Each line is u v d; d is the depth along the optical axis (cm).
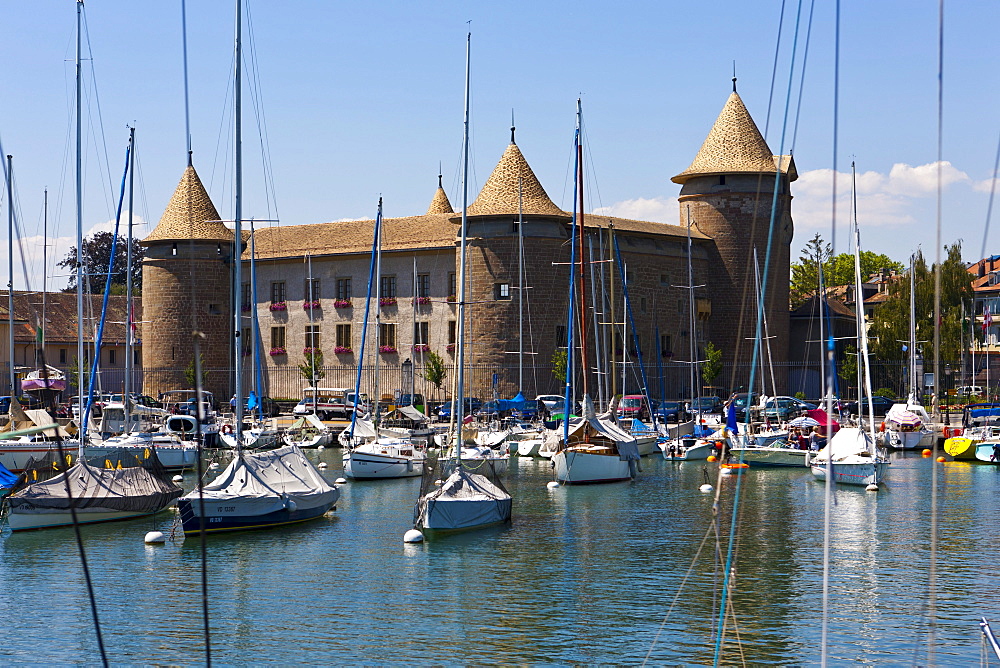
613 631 2691
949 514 4378
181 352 10294
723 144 10631
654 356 9969
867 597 2995
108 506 4069
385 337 9881
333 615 2850
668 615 2809
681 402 8512
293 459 4247
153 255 10438
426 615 2841
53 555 3541
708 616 2812
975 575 3250
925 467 6144
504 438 6719
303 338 10250
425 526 3819
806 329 11081
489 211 9231
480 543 3747
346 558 3509
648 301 9950
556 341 9294
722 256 10538
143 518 4188
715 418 7556
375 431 6938
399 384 9731
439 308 9625
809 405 8631
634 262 9819
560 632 2692
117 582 3194
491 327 9256
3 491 4609
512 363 9231
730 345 10488
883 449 5853
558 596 3025
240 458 4056
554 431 6812
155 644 2619
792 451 6225
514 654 2533
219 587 3136
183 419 6844
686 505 4662
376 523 4156
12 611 2894
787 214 10788
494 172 9456
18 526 3888
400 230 10000
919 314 9744
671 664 2447
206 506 3816
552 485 5294
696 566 3388
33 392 7331
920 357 9031
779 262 10669
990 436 6556
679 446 6588
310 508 4144
